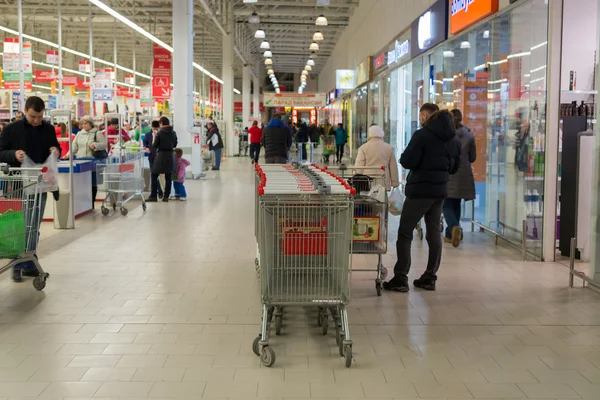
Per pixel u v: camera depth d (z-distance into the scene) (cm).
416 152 514
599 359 380
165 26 2822
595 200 542
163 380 344
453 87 964
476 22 828
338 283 393
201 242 764
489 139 827
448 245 754
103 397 322
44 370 357
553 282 571
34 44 3095
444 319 460
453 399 322
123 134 1502
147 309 480
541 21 654
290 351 392
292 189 396
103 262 647
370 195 534
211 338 415
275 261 394
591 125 713
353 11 2428
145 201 1174
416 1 1209
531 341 412
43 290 535
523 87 707
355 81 2314
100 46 3500
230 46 2748
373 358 380
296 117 4950
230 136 2884
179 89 1620
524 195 711
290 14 2528
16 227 500
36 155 569
